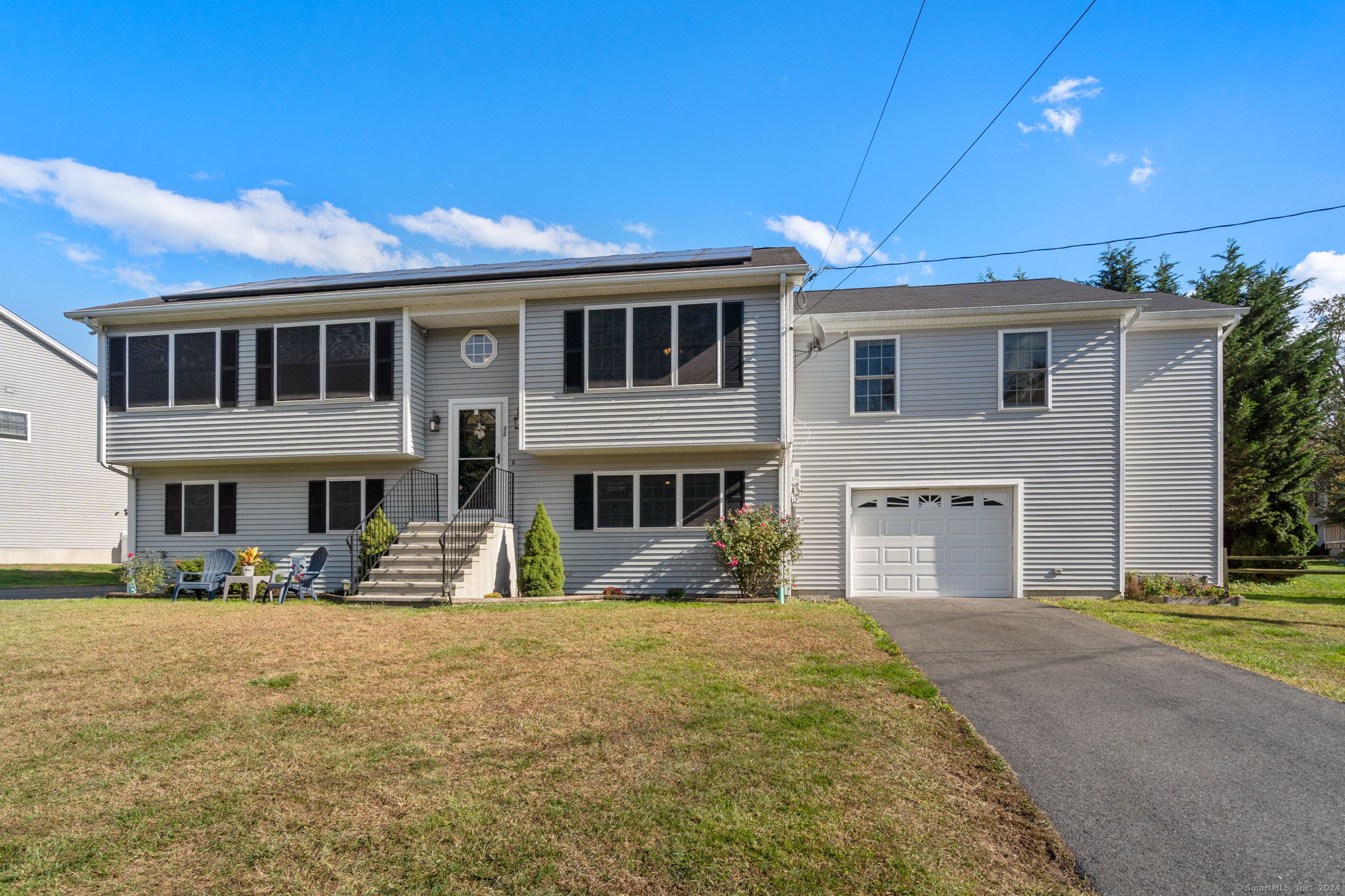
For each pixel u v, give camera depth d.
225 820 3.88
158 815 3.93
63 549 24.52
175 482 14.78
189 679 6.59
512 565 13.55
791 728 5.25
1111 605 11.73
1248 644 8.44
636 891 3.20
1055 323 13.16
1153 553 13.02
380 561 12.53
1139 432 13.20
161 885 3.27
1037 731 5.34
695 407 12.46
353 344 13.57
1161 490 13.06
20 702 5.94
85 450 25.34
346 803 4.06
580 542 13.45
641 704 5.83
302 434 13.56
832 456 13.56
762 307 12.43
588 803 4.03
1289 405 16.39
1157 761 4.80
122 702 5.92
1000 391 13.20
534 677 6.67
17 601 12.44
